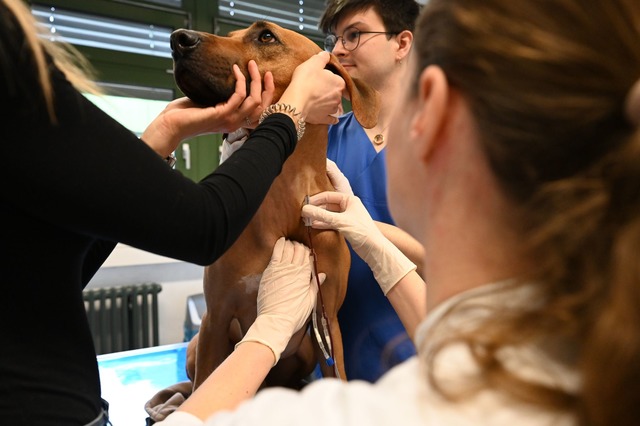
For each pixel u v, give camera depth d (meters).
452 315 0.44
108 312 3.36
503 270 0.44
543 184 0.40
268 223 1.20
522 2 0.41
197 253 0.76
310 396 0.43
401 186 0.55
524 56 0.39
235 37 1.23
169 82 3.55
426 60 0.48
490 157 0.43
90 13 3.21
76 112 0.64
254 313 1.27
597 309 0.36
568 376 0.38
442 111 0.45
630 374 0.33
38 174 0.61
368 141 1.72
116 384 1.77
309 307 1.16
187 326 3.33
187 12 3.51
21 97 0.60
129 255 3.36
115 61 3.33
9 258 0.67
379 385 0.44
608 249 0.37
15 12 0.61
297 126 1.00
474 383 0.38
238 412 0.45
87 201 0.64
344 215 1.19
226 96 1.14
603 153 0.39
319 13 3.98
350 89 1.25
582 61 0.38
